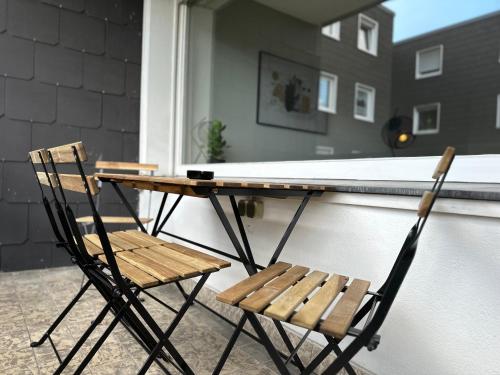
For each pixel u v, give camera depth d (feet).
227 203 6.48
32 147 8.58
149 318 3.40
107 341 5.21
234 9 10.82
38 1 8.48
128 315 4.11
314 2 13.00
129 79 9.82
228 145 10.67
